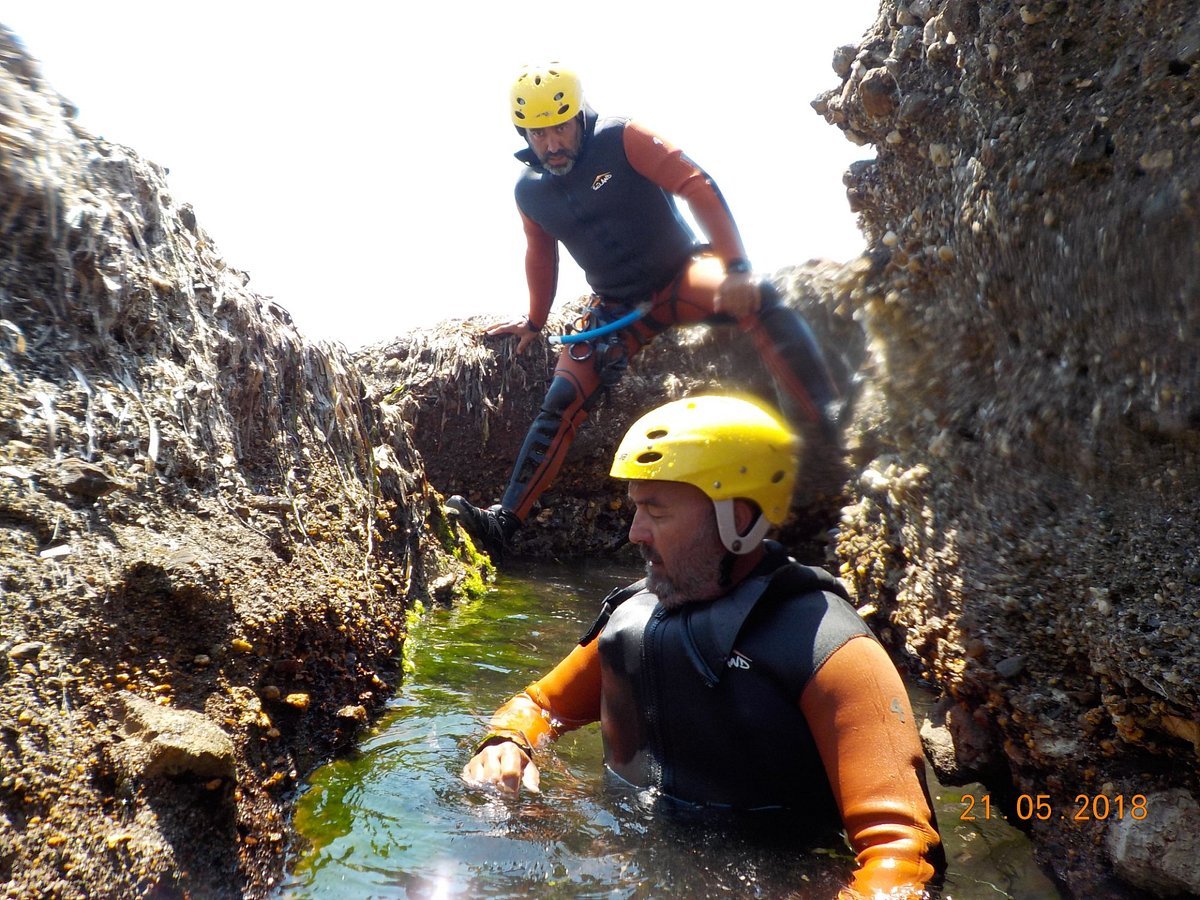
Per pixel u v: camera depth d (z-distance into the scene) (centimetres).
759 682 212
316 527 306
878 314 359
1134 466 230
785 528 445
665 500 226
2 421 208
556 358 568
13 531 190
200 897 171
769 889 188
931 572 287
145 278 278
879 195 366
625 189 446
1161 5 232
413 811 214
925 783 202
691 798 218
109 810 165
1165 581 207
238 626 224
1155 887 188
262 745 215
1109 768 211
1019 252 267
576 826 208
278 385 328
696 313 463
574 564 521
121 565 202
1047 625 234
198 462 256
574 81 435
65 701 171
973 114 296
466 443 548
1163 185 219
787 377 422
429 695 291
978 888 201
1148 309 223
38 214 246
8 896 139
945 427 304
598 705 260
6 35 277
